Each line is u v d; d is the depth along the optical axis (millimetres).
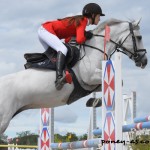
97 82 8070
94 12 8078
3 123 7758
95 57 8117
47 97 7953
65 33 8094
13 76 7895
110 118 7102
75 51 7988
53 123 10484
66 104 8297
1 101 7711
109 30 8023
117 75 7016
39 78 7844
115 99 6980
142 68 8711
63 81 7668
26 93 7824
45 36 7977
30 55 8023
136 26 8586
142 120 8445
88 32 8195
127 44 8516
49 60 7977
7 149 17828
